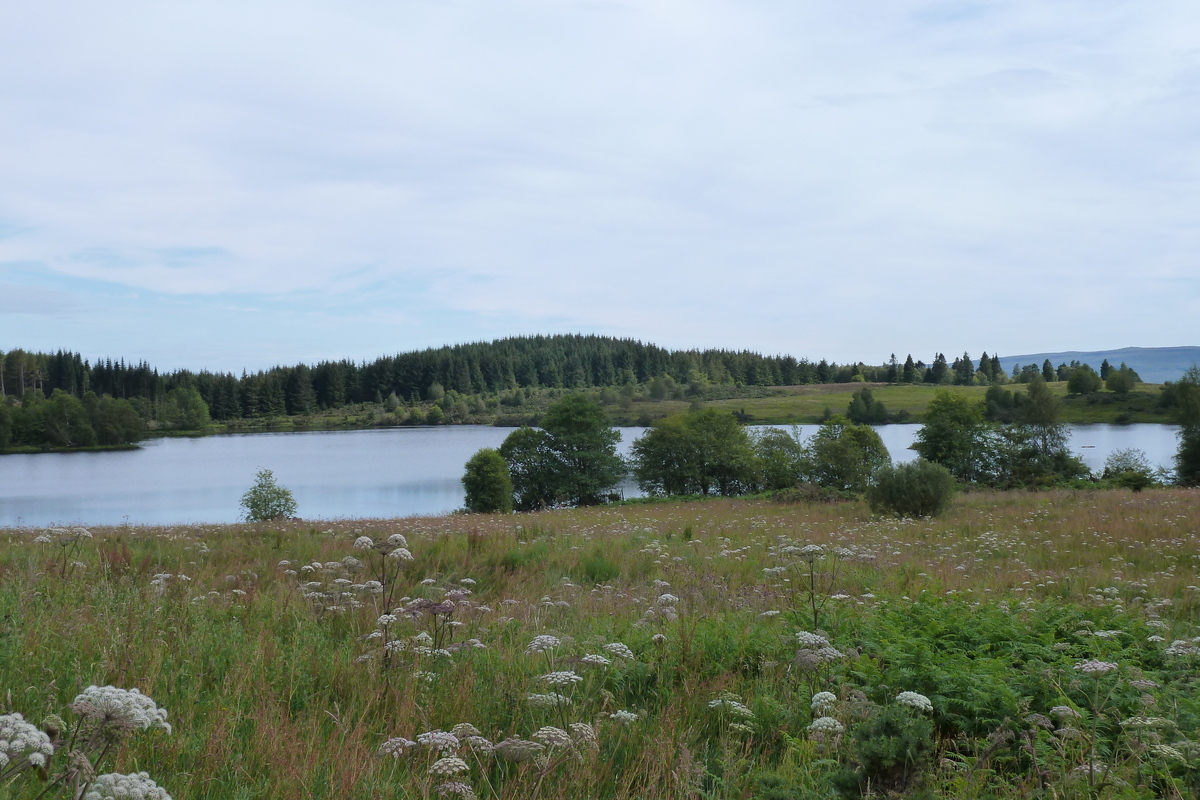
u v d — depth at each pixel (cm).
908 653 591
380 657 550
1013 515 2361
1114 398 13888
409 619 701
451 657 577
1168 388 12731
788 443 6153
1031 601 902
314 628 658
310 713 446
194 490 6881
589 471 6366
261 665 518
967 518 2355
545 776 365
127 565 1045
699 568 1303
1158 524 1906
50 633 552
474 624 716
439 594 935
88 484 7412
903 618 740
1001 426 5469
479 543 1448
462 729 389
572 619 798
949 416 5434
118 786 251
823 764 408
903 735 372
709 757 439
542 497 6356
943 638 677
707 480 6488
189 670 506
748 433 7125
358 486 7044
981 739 457
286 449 12069
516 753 355
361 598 866
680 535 1919
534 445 6297
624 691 541
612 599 958
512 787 375
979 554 1543
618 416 15850
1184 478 4959
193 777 351
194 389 17638
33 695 431
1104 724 478
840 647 627
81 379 18750
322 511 5241
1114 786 384
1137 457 5681
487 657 587
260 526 2055
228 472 8562
